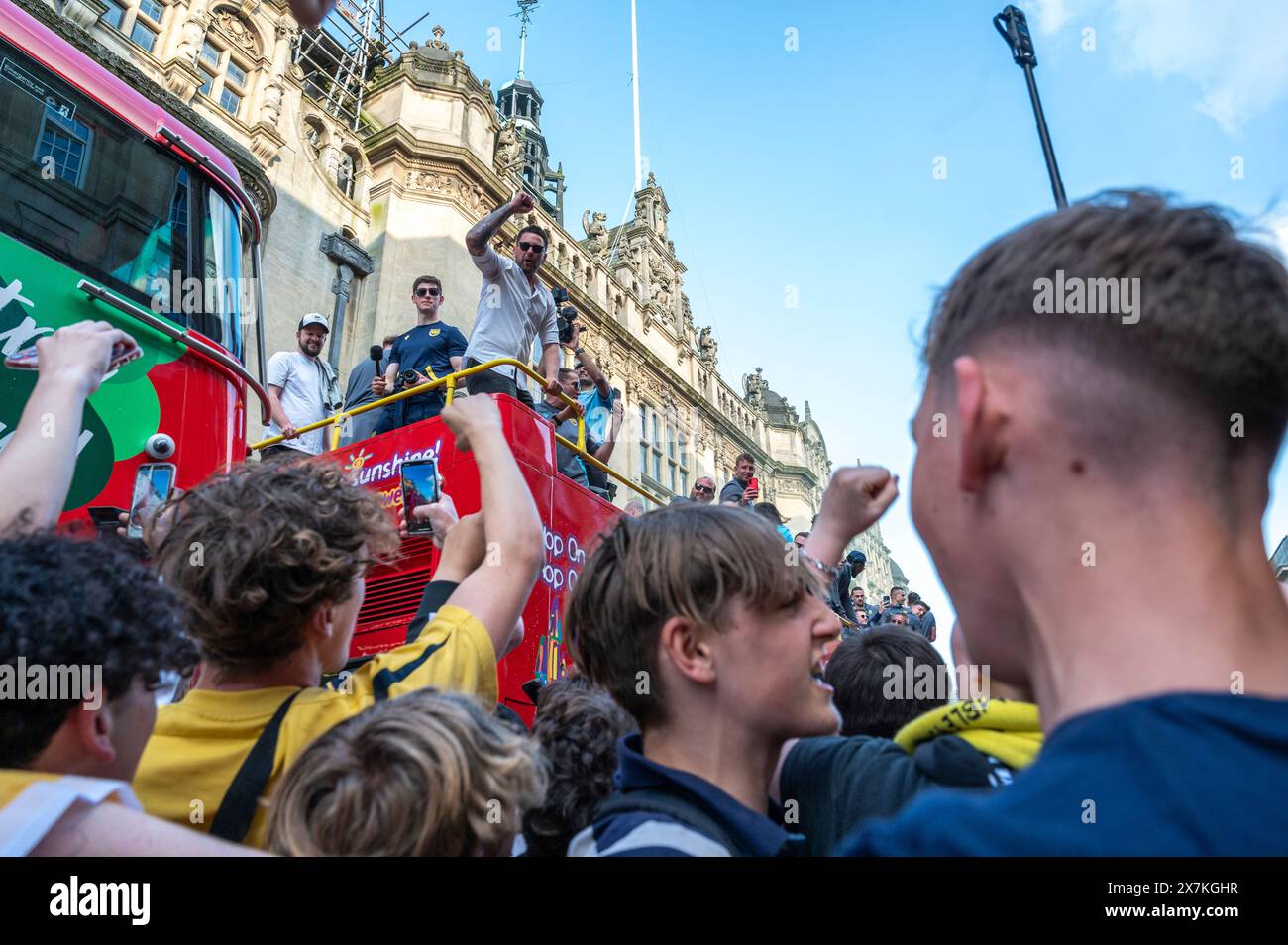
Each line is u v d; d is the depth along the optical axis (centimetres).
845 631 868
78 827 85
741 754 127
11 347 349
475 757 121
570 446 546
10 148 378
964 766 127
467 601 171
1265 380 62
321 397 792
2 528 138
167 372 409
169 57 1144
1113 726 56
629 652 133
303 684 163
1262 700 55
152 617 120
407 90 1555
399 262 1409
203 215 468
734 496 823
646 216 2547
